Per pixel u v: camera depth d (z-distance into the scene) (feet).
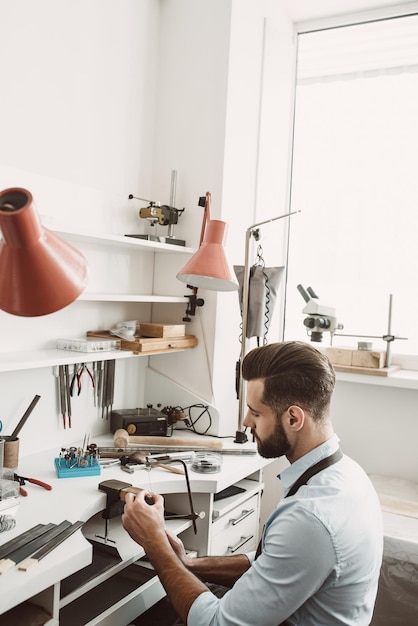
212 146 9.01
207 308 9.09
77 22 7.84
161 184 9.48
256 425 4.61
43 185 7.46
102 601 5.68
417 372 10.02
